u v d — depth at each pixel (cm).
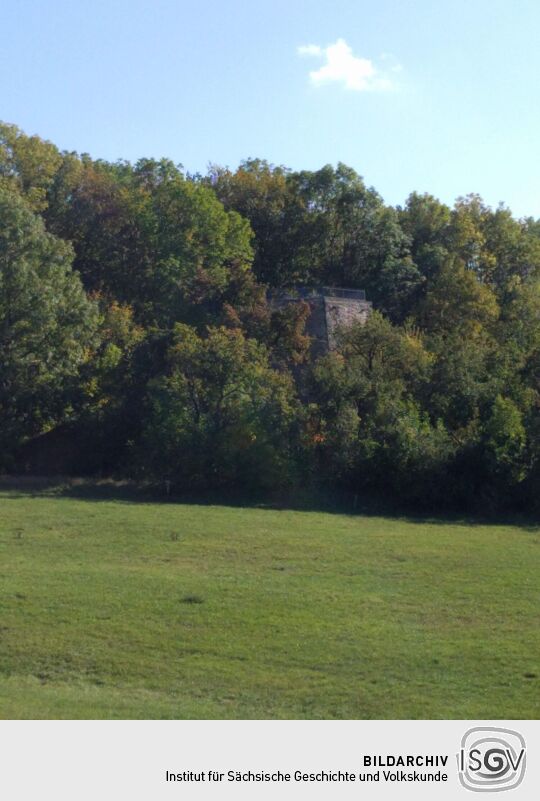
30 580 2041
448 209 7669
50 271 4225
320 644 1578
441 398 3991
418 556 2514
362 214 7125
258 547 2580
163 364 4184
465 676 1395
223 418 3859
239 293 5434
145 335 4309
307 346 4778
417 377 4047
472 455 3641
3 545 2502
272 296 5778
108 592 1941
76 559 2334
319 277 7244
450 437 3747
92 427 4131
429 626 1725
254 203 7125
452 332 5269
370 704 1256
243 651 1533
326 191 7188
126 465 4100
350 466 3716
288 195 7194
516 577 2231
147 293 5778
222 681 1374
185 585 2034
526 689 1327
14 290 4094
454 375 4019
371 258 7150
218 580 2108
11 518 2961
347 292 6056
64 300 4188
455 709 1228
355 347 4206
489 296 5891
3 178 5753
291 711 1223
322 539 2755
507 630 1702
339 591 2027
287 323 4822
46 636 1608
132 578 2098
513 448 3606
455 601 1953
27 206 4553
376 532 2970
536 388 4103
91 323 4247
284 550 2547
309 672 1419
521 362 4144
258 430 3800
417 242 7562
